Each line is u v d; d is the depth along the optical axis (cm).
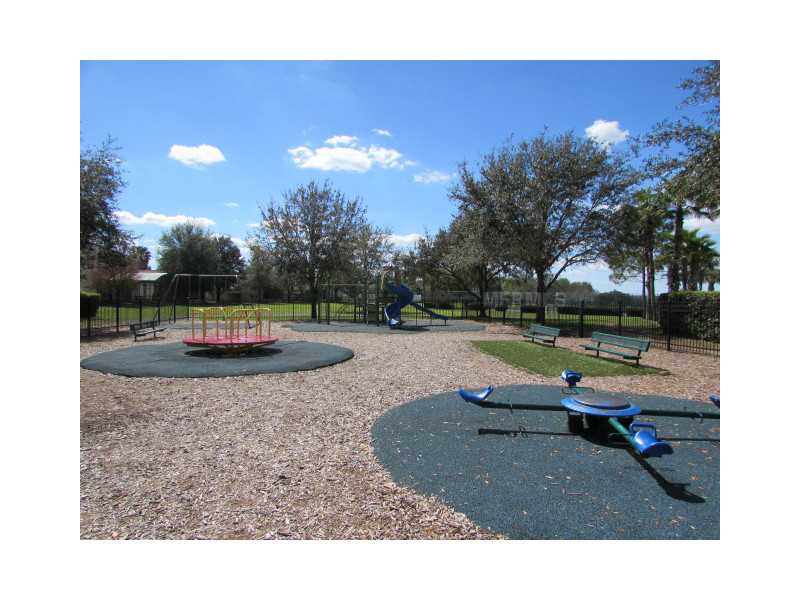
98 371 870
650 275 2919
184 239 4969
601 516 340
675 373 911
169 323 2119
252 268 4572
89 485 381
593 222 2081
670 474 412
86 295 2025
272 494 368
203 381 795
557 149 2098
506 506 352
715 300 1539
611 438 512
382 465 430
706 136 1381
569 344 1434
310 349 1197
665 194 1861
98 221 1667
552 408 523
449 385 784
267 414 598
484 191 2222
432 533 318
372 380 820
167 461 435
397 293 2075
